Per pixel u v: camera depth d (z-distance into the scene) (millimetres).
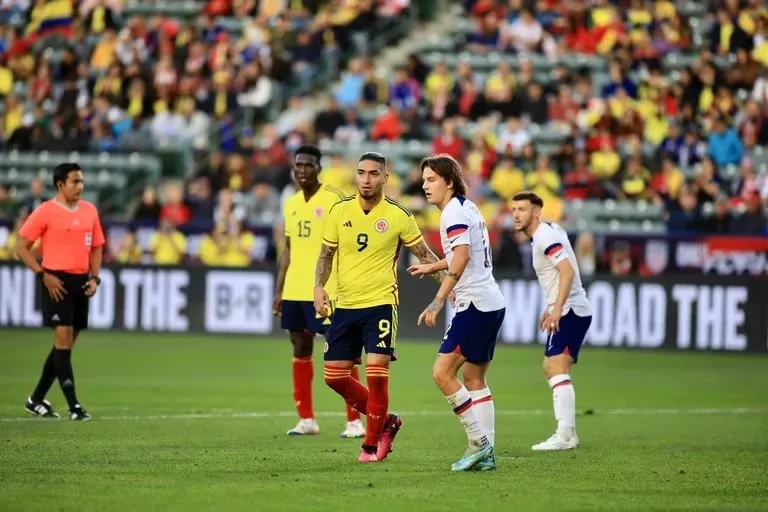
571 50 105562
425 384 56812
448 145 89312
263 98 102438
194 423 41750
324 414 45656
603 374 63656
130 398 49562
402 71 99000
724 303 74000
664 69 103812
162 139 98438
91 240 42750
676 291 74438
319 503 26188
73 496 26516
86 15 113188
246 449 35156
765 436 40531
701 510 26156
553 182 85875
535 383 58375
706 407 50156
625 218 85188
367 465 32219
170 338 77750
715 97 96875
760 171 91438
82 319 43000
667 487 29203
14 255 81500
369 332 32812
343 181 87438
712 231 80312
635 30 106250
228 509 25328
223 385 55156
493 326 31688
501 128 94375
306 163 40438
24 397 48625
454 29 110750
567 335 37312
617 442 38750
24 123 102062
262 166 90750
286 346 74062
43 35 113125
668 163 87750
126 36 108250
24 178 94812
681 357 72562
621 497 27609
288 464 32094
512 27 105875
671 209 83500
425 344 76438
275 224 81875
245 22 111188
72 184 42312
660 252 76750
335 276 40000
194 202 87250
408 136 94688
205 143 99125
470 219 31438
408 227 32750
